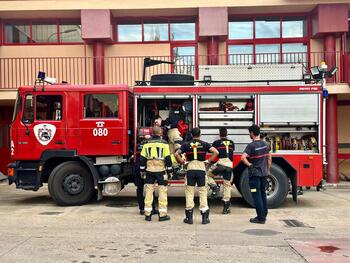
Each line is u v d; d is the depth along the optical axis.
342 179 16.62
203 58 16.80
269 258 5.76
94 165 9.85
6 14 16.64
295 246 6.36
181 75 10.16
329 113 15.40
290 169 9.85
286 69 10.68
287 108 9.73
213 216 8.80
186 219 8.10
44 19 17.17
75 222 8.19
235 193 12.34
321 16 15.74
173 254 5.97
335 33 16.03
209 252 6.07
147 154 8.30
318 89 9.67
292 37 16.94
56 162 10.19
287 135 9.91
